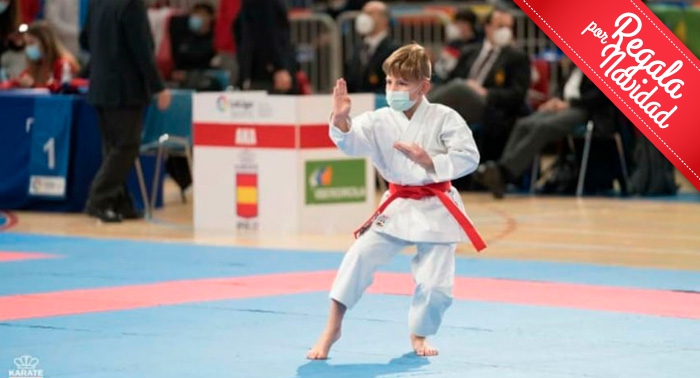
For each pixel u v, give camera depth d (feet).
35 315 35.88
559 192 71.87
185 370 28.53
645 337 32.42
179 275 43.60
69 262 46.93
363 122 29.94
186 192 74.28
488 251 49.11
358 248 29.84
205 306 37.35
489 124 70.23
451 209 29.60
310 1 92.07
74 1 78.28
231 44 75.87
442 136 29.86
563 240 52.21
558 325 34.14
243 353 30.53
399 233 29.53
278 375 27.99
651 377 27.76
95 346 31.35
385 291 39.93
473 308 36.83
